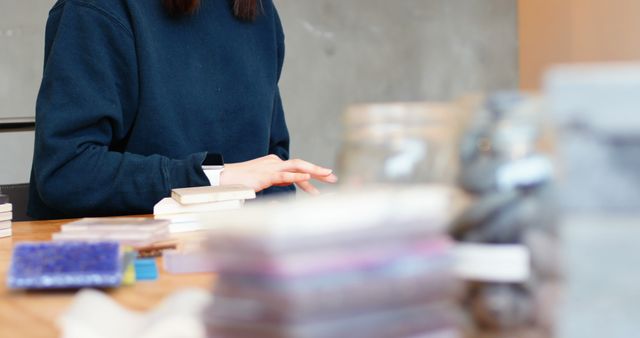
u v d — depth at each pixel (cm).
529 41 432
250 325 35
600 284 37
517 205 40
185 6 165
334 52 408
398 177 42
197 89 170
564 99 37
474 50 429
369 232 35
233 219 36
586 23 404
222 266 36
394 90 418
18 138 353
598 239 37
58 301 69
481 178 41
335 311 34
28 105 348
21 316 63
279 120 197
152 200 148
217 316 36
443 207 37
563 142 38
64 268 71
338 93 409
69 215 155
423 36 422
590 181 37
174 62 168
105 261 73
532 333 39
